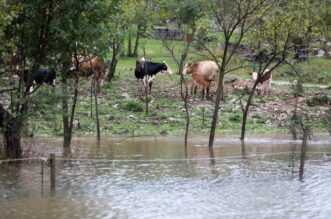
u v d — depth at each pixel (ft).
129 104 97.14
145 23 105.81
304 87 130.11
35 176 51.44
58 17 53.57
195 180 51.21
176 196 45.16
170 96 110.42
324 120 91.04
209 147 70.23
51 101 56.44
